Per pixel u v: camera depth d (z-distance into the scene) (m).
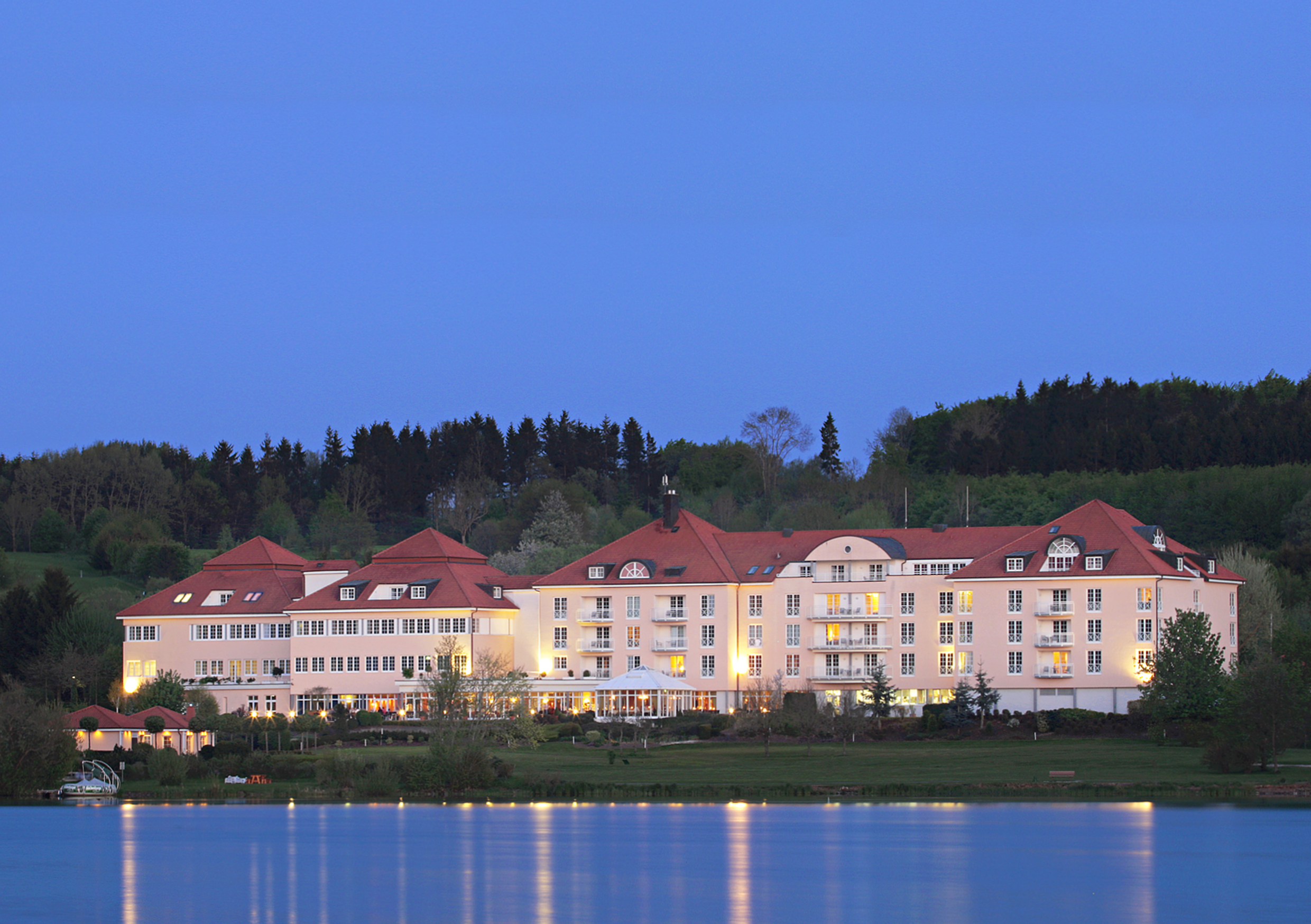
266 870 182.25
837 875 176.25
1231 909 156.25
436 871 181.00
